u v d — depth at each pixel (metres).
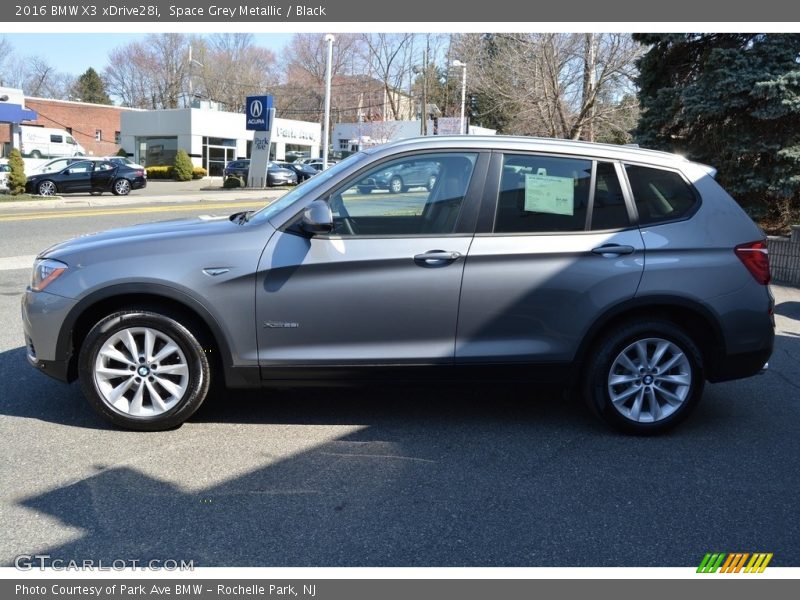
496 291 4.45
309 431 4.67
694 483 4.04
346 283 4.39
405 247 4.40
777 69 11.02
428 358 4.50
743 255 4.62
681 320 4.75
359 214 4.47
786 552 3.38
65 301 4.36
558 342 4.54
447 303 4.45
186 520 3.53
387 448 4.43
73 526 3.45
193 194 30.67
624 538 3.46
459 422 4.89
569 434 4.73
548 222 4.53
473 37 29.97
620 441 4.63
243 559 3.23
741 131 11.62
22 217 17.97
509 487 3.95
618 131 21.44
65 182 27.56
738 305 4.61
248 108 35.06
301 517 3.58
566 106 20.84
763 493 3.94
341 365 4.47
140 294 4.44
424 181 4.51
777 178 11.45
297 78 70.88
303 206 4.46
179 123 46.47
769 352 4.73
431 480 4.01
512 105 22.36
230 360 4.43
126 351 4.49
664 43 12.64
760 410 5.30
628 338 4.57
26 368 5.82
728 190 12.02
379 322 4.44
